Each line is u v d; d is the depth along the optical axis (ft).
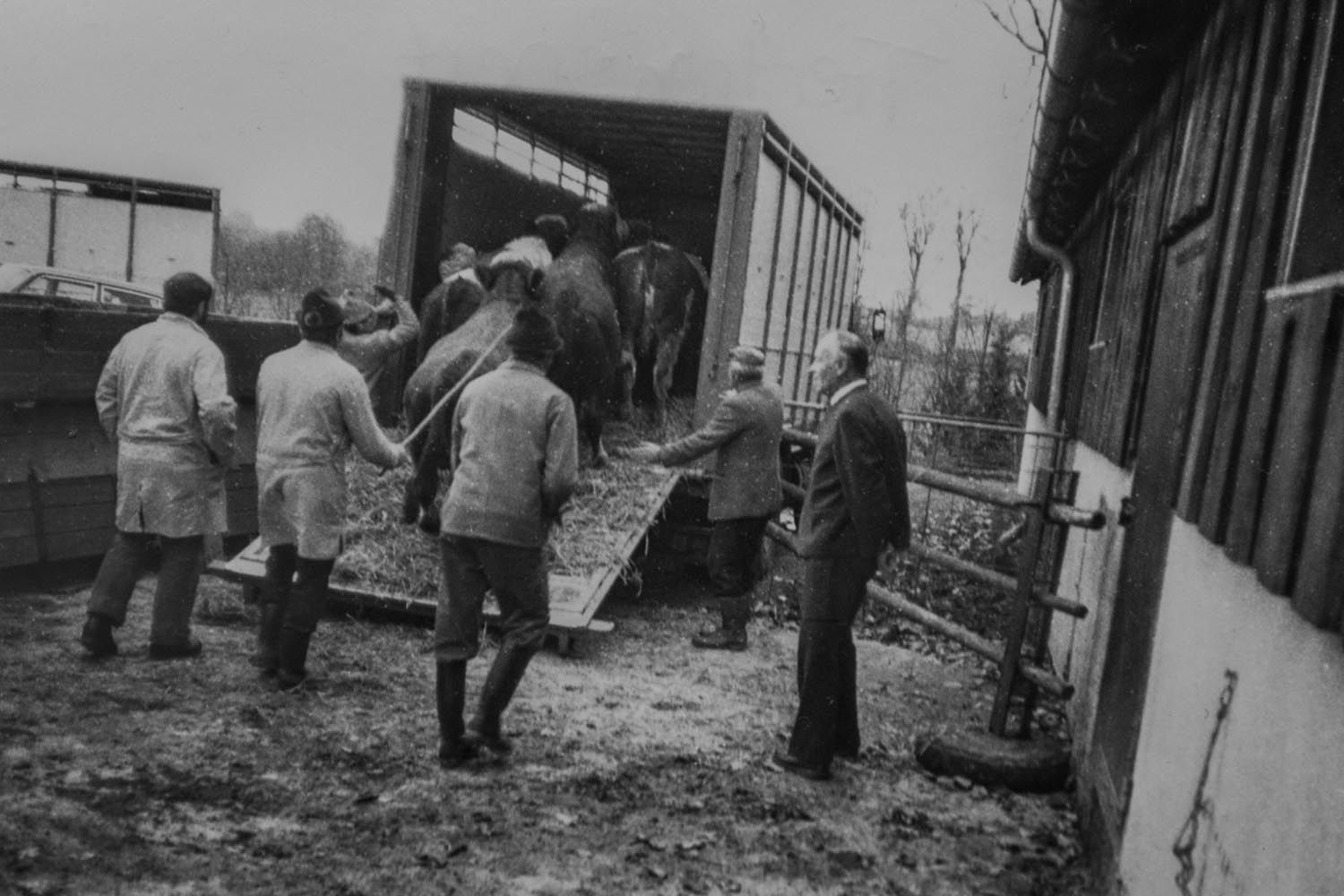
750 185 27.43
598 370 25.82
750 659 23.31
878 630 26.73
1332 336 7.30
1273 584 7.59
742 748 17.65
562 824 13.98
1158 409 14.01
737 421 23.09
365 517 23.72
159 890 11.29
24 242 48.52
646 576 30.14
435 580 22.09
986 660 25.05
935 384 69.05
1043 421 39.40
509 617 15.94
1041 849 14.70
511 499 15.30
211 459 18.60
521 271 24.97
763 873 13.23
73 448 22.38
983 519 36.19
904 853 14.25
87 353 22.08
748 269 27.81
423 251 30.17
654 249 31.27
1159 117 17.25
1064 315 29.17
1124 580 15.46
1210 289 11.14
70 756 14.42
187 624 18.80
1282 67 9.73
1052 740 18.30
